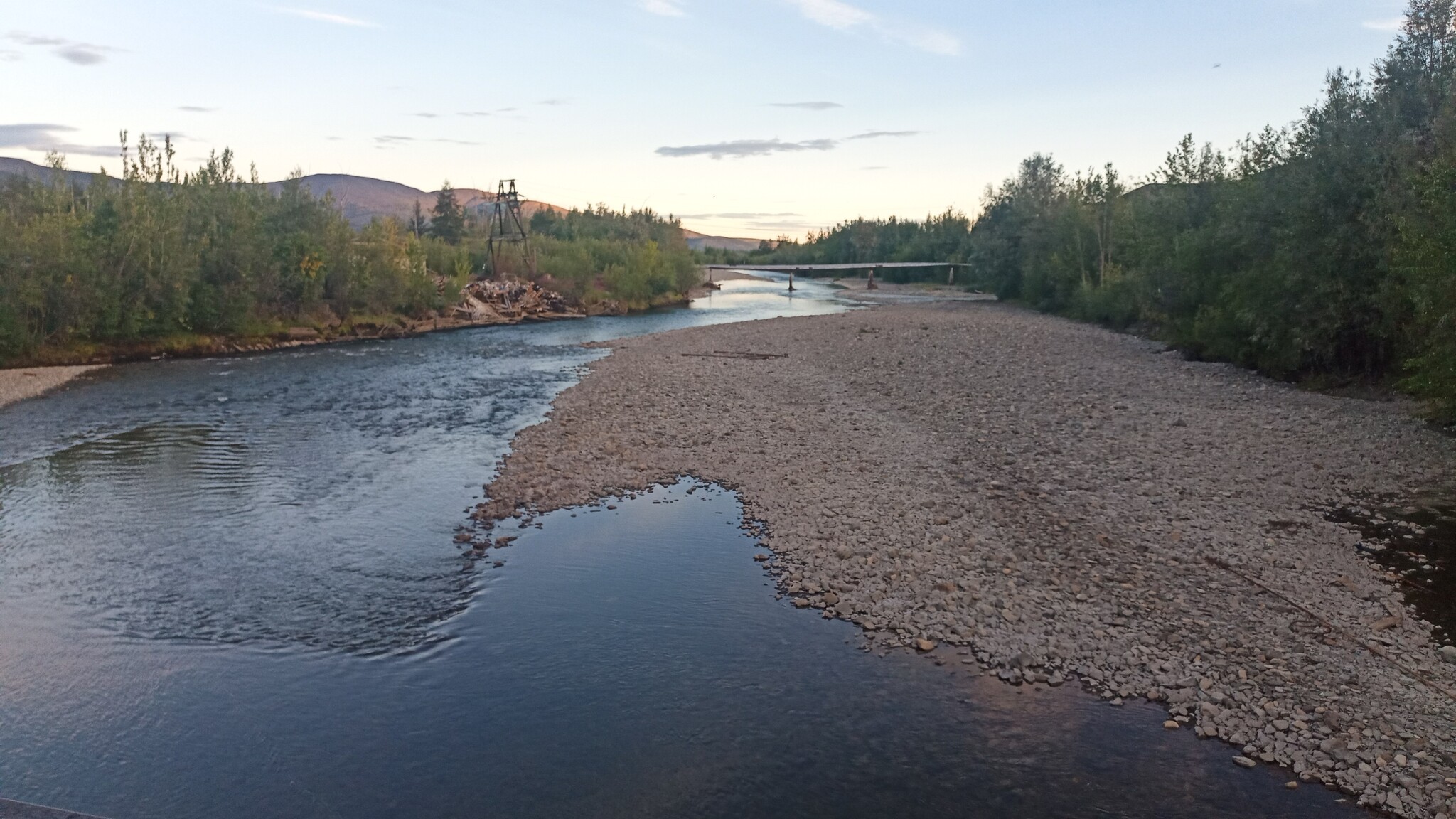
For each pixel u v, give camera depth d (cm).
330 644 1254
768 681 1142
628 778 940
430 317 6700
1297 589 1357
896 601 1352
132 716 1062
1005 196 11144
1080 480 1973
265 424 2844
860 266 13638
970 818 866
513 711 1076
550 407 3161
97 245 4516
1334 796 884
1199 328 3969
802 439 2445
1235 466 2064
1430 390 2195
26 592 1440
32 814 500
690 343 5131
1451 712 1009
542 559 1589
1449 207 2161
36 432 2688
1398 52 3125
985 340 5000
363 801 902
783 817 873
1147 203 5475
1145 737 997
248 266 5194
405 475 2178
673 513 1841
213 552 1631
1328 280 2991
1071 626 1244
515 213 9419
